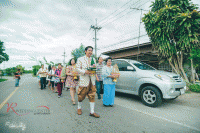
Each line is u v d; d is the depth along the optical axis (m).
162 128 2.53
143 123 2.75
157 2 6.95
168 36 6.19
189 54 6.43
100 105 4.11
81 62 3.01
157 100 3.76
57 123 2.65
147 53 9.15
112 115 3.20
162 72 4.32
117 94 5.89
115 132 2.31
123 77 4.86
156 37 6.59
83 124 2.63
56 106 3.88
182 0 6.42
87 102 4.48
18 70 9.70
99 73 4.93
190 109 3.78
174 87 3.71
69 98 5.06
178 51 6.63
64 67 5.27
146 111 3.55
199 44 5.90
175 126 2.64
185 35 5.93
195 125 2.71
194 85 6.25
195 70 7.25
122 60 5.30
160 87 3.72
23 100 4.61
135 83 4.44
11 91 6.93
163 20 6.10
